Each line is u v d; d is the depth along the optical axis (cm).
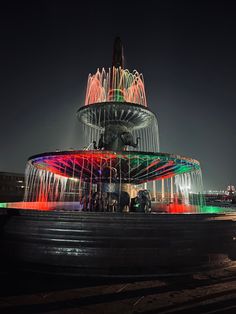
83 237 657
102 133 1183
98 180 1076
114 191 1066
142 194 1015
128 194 1080
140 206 1004
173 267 647
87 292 514
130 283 569
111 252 642
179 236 685
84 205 1083
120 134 1137
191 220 712
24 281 573
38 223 689
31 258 670
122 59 1320
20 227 704
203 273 649
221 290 534
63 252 652
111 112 1104
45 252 662
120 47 1330
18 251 691
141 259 641
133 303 466
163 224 680
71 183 2772
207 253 701
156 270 630
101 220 667
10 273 631
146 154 877
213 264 696
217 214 784
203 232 714
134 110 1099
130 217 671
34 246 677
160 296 500
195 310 440
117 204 1048
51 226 679
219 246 729
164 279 600
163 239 665
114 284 561
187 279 602
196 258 680
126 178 1062
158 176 1155
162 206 1521
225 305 461
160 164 988
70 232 666
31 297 486
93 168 1017
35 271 644
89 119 1191
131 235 659
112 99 1252
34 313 422
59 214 684
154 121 1240
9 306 447
